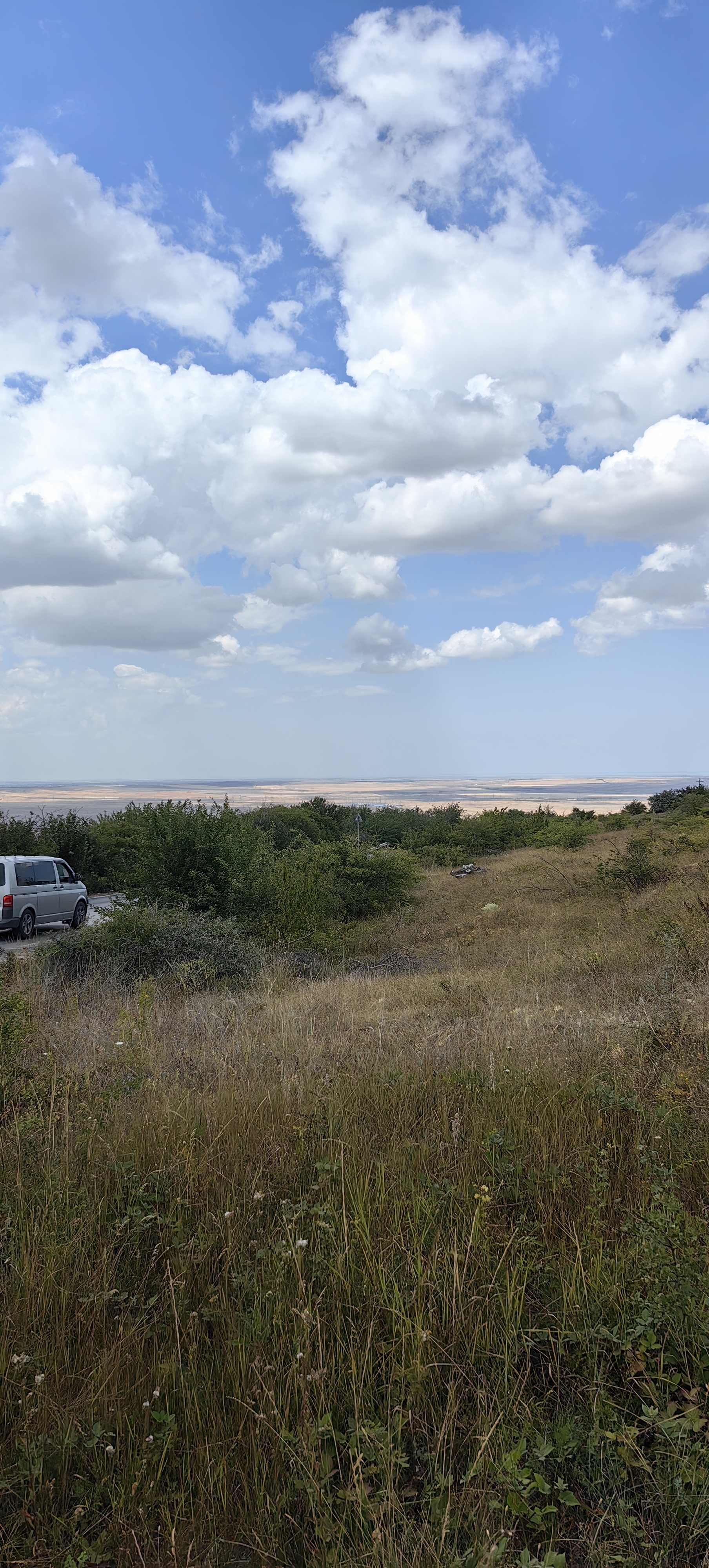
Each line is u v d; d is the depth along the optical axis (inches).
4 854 1023.6
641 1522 87.4
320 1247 130.7
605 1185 144.4
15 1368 108.2
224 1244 138.3
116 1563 87.5
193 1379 107.7
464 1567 81.0
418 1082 216.7
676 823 1254.3
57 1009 344.2
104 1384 105.4
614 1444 97.0
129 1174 161.5
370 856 908.0
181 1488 94.4
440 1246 131.0
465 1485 90.8
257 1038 276.1
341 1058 249.9
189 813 695.1
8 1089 215.2
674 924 424.8
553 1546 84.4
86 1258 134.1
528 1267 124.0
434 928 710.5
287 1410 100.7
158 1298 125.6
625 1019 269.1
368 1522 86.8
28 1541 89.2
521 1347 111.9
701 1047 229.1
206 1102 203.3
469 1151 166.2
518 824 1764.3
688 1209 142.6
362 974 519.8
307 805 1932.8
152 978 399.9
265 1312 118.6
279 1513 88.7
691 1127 175.2
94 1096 205.6
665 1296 113.0
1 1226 144.7
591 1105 190.9
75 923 798.5
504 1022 284.8
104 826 1209.4
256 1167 165.8
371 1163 161.2
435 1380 107.9
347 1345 113.1
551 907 680.4
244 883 660.7
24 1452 95.9
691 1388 105.6
